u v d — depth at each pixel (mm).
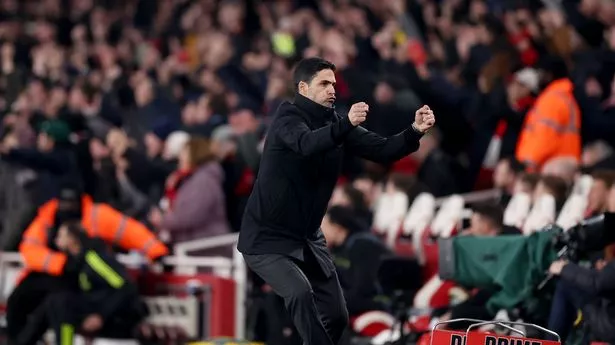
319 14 67250
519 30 52188
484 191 49625
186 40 71250
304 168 29484
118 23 77750
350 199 43219
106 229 43875
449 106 51344
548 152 43938
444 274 34844
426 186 47281
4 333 44188
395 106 50594
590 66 50094
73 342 42094
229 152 48844
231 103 57000
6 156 49219
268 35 65562
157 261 43969
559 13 55188
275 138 29422
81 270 42156
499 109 49438
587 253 33531
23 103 59469
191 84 62469
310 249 30047
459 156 51500
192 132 54062
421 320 37594
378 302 38156
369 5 64375
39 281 42125
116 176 50906
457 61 58219
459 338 29625
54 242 42969
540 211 37344
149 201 51344
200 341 42062
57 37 77500
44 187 49250
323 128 28312
